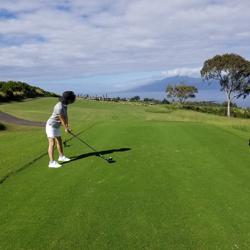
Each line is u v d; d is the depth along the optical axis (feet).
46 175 30.25
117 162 34.09
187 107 240.12
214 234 19.20
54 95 338.75
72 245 18.33
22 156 37.86
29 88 308.81
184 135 49.65
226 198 24.22
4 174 30.55
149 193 25.35
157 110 204.85
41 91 331.57
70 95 33.58
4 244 18.60
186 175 29.58
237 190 25.82
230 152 38.45
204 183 27.45
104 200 24.16
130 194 25.22
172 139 46.34
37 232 19.77
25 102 253.85
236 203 23.34
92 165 33.17
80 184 27.61
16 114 161.99
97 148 40.93
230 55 212.43
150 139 46.34
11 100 266.16
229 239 18.66
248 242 18.35
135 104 276.21
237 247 17.89
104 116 157.89
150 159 35.12
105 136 49.37
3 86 286.46
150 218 21.21
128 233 19.44
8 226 20.61
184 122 69.15
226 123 73.15
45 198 24.79
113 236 19.15
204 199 24.07
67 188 26.71
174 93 323.98
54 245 18.37
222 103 268.41
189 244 18.22
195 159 35.14
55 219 21.35
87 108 214.48
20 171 31.68
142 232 19.52
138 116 150.82
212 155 36.94
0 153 40.75
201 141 44.88
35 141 49.34
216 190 25.82
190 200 23.90
